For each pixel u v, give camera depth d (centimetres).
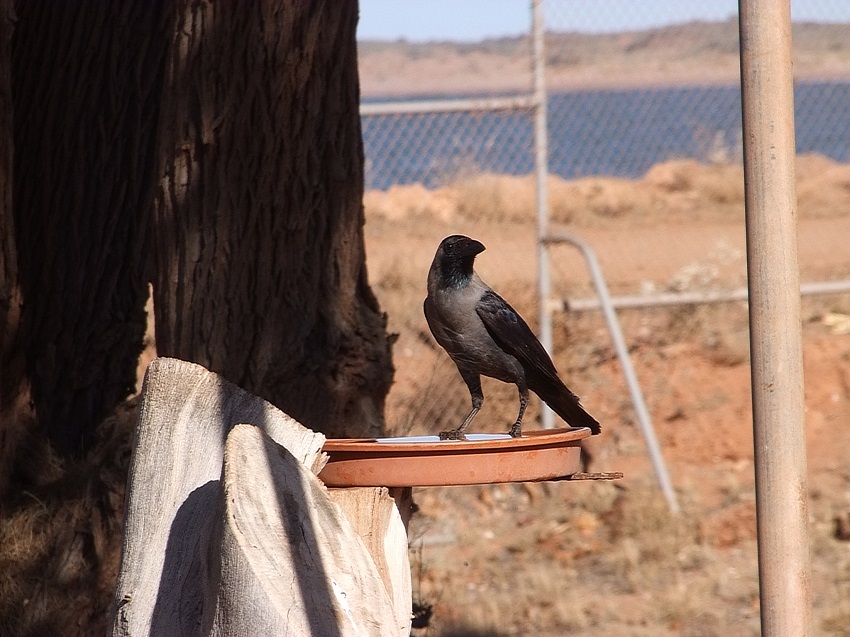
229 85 816
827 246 2933
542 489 1672
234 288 837
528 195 3109
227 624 469
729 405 1836
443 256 700
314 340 861
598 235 3164
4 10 908
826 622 1215
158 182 841
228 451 514
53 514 945
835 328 2070
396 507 583
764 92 471
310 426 855
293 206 841
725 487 1639
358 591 499
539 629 1254
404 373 1791
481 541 1534
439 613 1258
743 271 2545
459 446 580
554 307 1647
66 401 1041
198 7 811
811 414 1781
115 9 1013
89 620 904
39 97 1023
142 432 580
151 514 561
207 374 586
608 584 1394
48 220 1032
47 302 1034
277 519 499
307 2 814
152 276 878
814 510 1539
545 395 753
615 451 1759
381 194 3194
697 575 1392
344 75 848
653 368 1955
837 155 4259
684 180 3947
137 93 1033
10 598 906
